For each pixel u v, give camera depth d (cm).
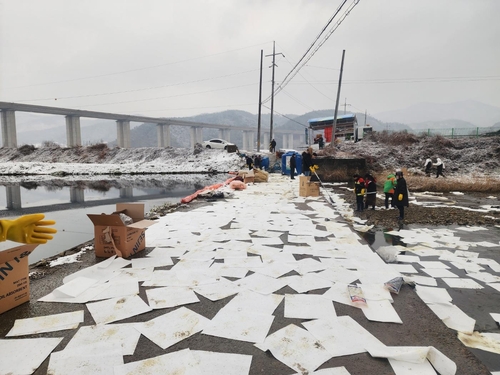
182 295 370
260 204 1041
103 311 332
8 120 5419
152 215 881
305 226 721
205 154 3853
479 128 2870
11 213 1190
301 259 499
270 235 643
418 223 812
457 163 2155
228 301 358
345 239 614
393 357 255
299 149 3775
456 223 809
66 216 1098
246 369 244
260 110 3466
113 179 2884
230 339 284
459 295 405
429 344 282
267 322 312
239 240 606
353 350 268
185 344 277
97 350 266
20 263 345
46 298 361
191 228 702
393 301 364
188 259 494
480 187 1464
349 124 3322
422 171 2044
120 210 564
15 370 243
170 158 3969
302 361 254
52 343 276
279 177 2192
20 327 301
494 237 678
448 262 523
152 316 324
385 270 455
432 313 339
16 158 5009
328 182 1884
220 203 1067
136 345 275
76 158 4628
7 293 333
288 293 379
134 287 389
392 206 1012
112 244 500
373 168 2119
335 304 351
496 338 307
